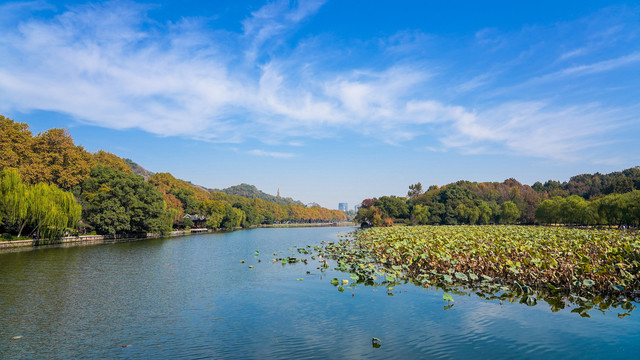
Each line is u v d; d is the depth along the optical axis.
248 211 145.12
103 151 99.31
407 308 14.78
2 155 53.12
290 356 10.26
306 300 16.30
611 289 16.05
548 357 9.94
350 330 12.34
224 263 28.56
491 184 169.12
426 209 114.75
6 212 39.62
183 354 10.47
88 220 54.97
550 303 15.09
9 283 20.16
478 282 19.22
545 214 92.25
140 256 33.28
